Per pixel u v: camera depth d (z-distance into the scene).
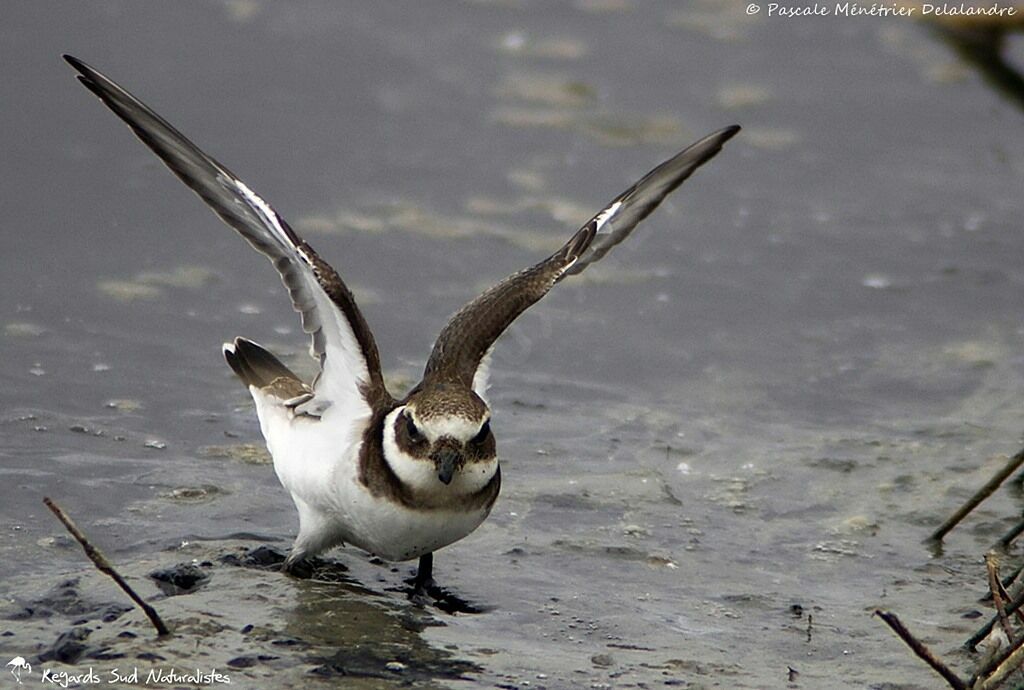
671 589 10.45
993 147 18.61
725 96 19.12
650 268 15.79
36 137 16.44
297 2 19.72
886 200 17.36
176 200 15.92
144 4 18.91
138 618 9.34
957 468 12.48
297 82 18.09
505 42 19.81
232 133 16.94
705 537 11.23
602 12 20.88
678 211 16.89
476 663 9.21
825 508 11.80
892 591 10.59
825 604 10.35
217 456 11.87
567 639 9.66
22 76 17.27
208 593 9.74
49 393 12.46
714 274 15.76
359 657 9.12
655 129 18.20
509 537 11.01
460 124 17.88
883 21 21.20
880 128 18.81
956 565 10.99
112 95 10.05
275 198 15.98
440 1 20.48
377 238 15.56
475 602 10.07
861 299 15.47
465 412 9.62
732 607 10.24
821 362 14.30
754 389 13.77
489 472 9.80
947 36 20.84
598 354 14.18
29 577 9.88
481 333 10.62
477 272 15.17
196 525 10.77
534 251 15.62
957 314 15.28
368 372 9.95
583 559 10.77
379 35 19.38
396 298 14.62
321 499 9.88
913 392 13.84
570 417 13.02
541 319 14.71
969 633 9.98
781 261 16.08
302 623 9.48
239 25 18.91
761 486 12.07
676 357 14.23
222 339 13.73
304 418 10.15
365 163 16.89
